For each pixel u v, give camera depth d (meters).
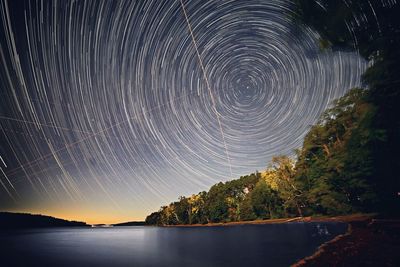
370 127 23.91
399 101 21.70
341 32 35.66
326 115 42.59
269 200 79.94
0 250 43.12
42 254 36.53
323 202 43.31
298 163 51.25
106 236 82.62
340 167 37.66
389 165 28.14
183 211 125.25
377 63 21.50
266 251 25.34
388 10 27.31
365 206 40.53
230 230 65.62
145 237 65.81
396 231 18.20
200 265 21.44
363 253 13.66
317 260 14.32
